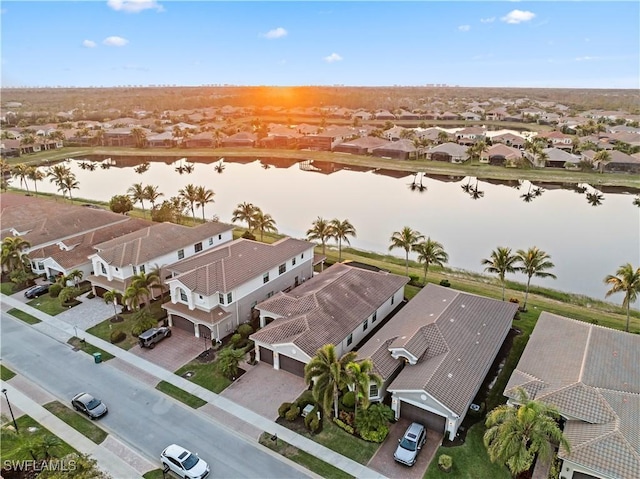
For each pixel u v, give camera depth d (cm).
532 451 2356
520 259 4628
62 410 3244
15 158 14112
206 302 4075
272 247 4947
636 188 10169
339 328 3744
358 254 6406
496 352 3509
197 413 3192
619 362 3167
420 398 2972
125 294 4125
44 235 5841
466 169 11831
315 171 12812
